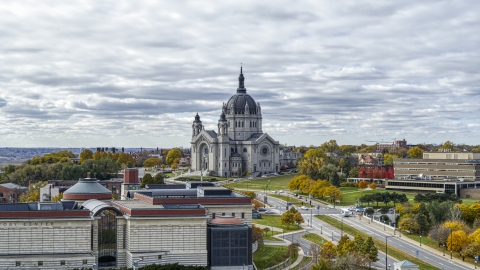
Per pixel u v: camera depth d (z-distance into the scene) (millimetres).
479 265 194750
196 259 161125
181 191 196625
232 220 167750
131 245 157875
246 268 164125
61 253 154375
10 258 147875
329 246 186625
